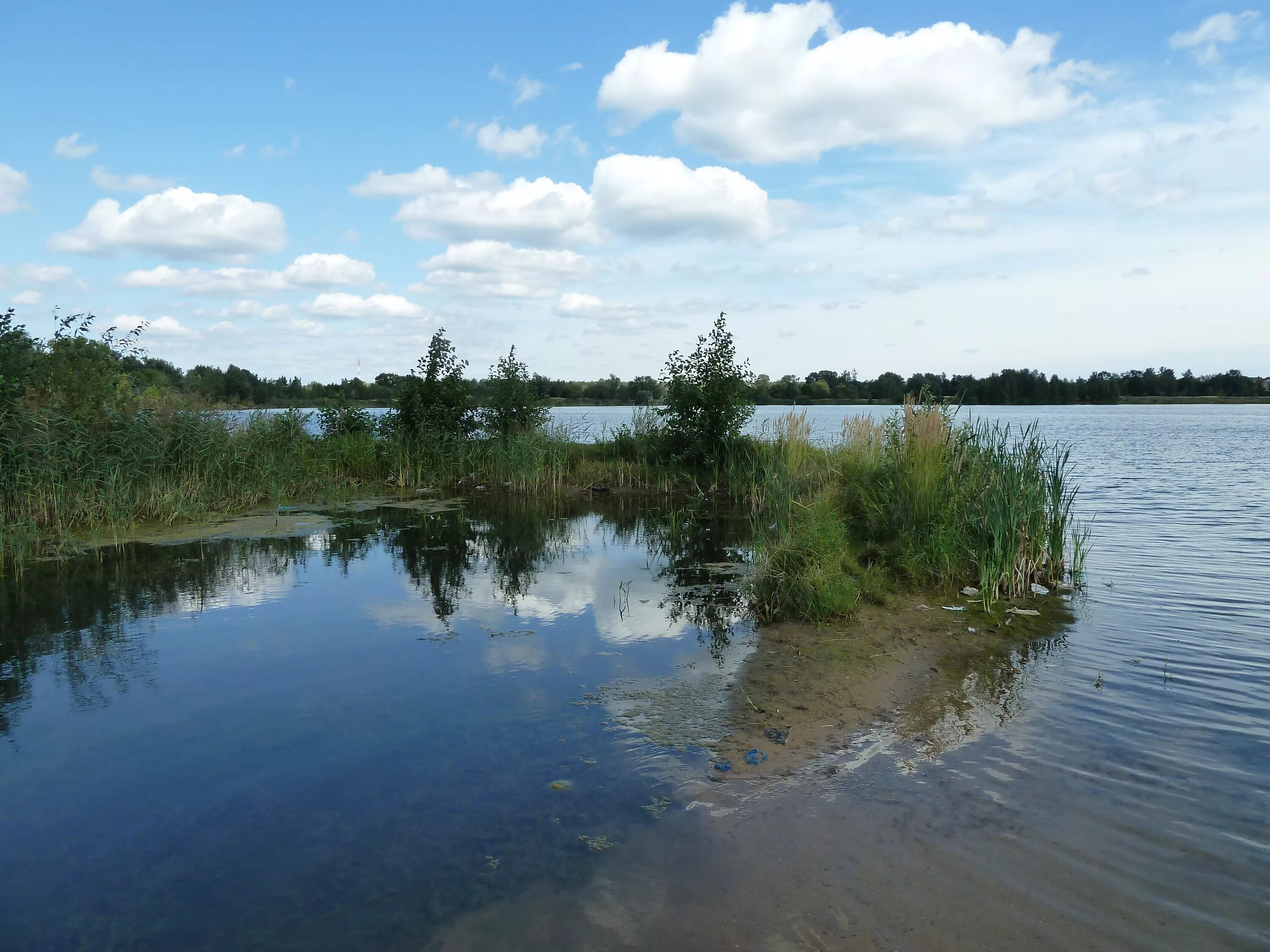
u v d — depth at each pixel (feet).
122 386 53.52
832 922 11.44
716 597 30.53
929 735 17.67
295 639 25.38
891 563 32.71
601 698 20.18
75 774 16.25
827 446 58.85
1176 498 56.65
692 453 64.64
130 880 12.72
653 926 11.40
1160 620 26.12
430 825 14.20
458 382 71.87
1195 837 13.38
